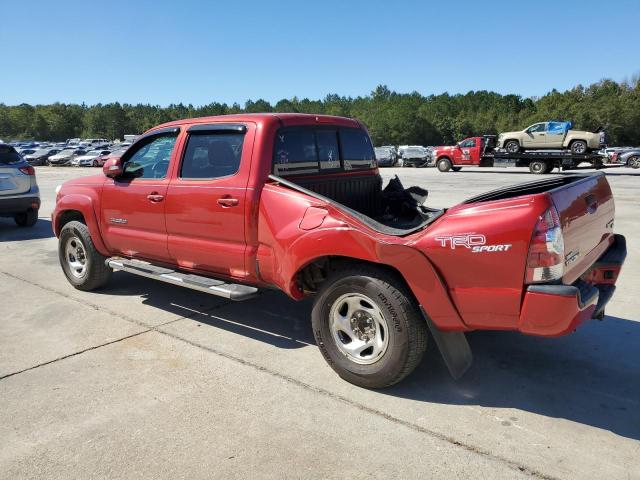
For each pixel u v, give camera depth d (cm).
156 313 521
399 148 4172
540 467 272
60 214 602
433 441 297
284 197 391
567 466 273
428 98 15625
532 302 293
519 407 334
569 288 287
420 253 319
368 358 355
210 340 450
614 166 3130
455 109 13562
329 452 288
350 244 346
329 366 397
